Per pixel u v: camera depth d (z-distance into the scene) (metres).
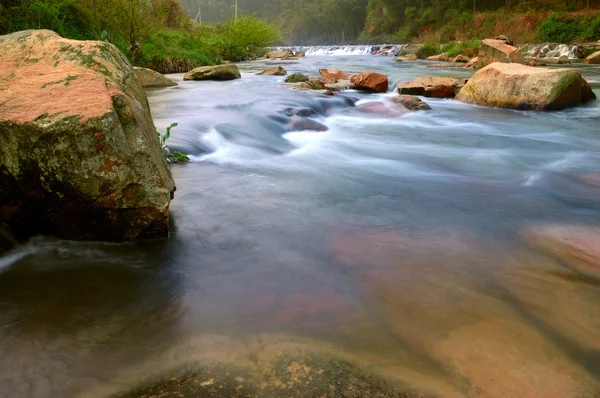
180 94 11.09
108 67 3.29
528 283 2.61
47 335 2.01
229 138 6.52
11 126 2.55
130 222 2.90
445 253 3.03
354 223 3.58
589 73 18.05
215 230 3.31
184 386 1.69
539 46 30.81
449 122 8.91
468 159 6.12
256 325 2.13
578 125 8.53
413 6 78.06
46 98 2.76
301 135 7.52
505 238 3.34
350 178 5.00
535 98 9.89
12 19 12.15
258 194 4.21
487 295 2.46
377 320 2.18
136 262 2.76
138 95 3.48
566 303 2.39
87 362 1.83
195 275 2.64
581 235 3.44
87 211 2.79
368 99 11.34
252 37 30.94
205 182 4.55
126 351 1.91
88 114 2.60
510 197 4.45
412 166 5.70
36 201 2.73
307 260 2.88
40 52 3.36
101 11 15.84
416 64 27.27
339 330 2.09
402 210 3.95
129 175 2.76
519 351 1.95
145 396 1.64
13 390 1.67
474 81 11.20
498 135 7.77
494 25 42.81
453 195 4.47
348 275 2.68
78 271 2.61
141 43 18.47
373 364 1.83
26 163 2.61
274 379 1.73
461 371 1.80
